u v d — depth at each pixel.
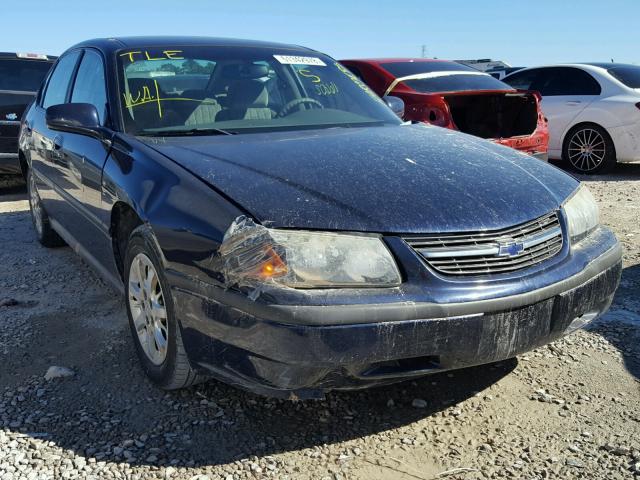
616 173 9.20
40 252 5.35
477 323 2.43
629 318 3.81
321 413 2.83
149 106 3.52
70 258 5.16
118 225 3.34
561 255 2.73
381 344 2.32
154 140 3.23
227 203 2.50
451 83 6.90
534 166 3.17
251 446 2.60
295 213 2.42
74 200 3.95
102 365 3.29
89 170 3.54
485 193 2.71
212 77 3.79
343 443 2.62
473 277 2.47
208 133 3.38
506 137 6.75
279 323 2.27
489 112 7.16
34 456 2.54
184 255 2.55
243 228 2.38
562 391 3.00
